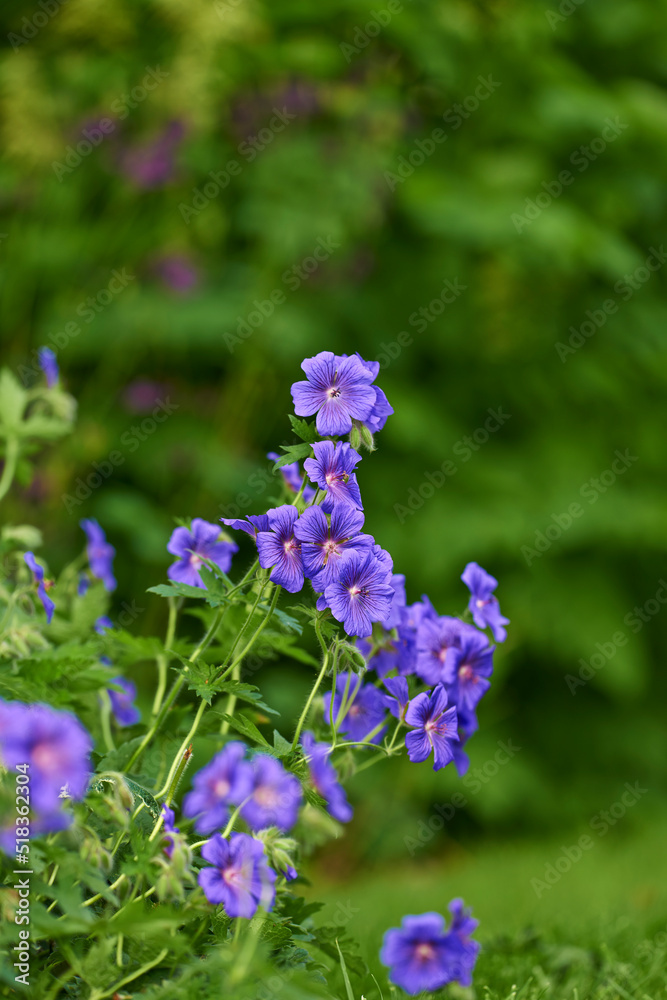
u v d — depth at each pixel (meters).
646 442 7.05
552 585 6.68
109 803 1.65
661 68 7.21
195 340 6.04
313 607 1.98
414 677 2.21
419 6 6.29
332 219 5.80
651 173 6.95
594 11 7.01
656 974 2.73
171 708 2.20
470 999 2.22
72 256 5.95
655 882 4.29
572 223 6.18
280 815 1.80
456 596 6.40
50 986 1.77
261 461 6.20
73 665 1.94
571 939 3.05
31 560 2.09
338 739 2.23
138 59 5.86
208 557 2.33
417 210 6.20
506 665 6.55
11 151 5.52
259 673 6.29
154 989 1.70
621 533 6.54
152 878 1.70
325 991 1.68
